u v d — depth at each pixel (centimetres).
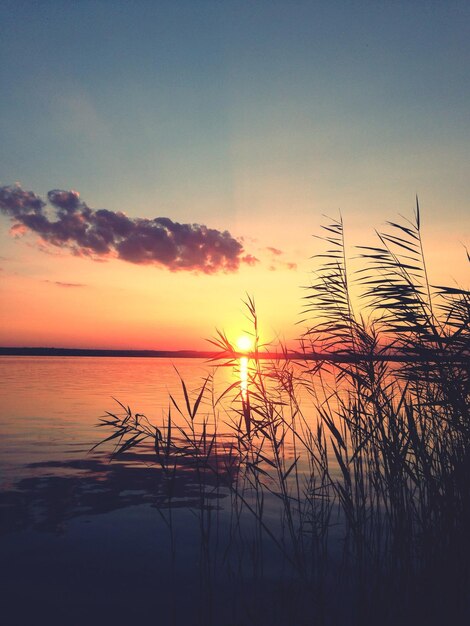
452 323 395
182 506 648
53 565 468
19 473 836
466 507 335
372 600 342
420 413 432
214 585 421
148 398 1953
